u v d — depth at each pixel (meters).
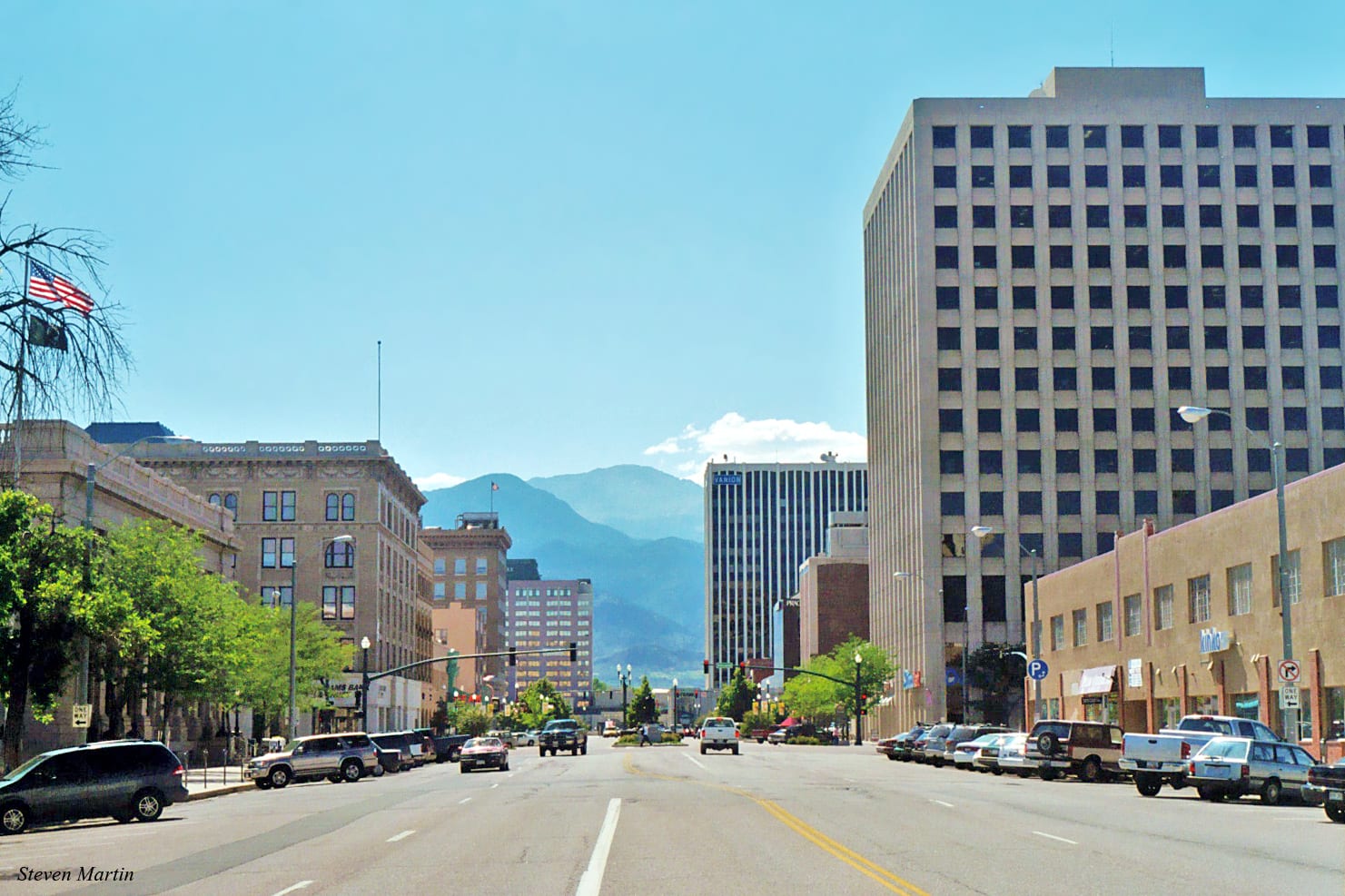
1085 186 116.62
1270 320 115.12
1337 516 47.56
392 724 120.31
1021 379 115.25
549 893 16.89
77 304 25.61
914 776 51.94
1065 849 22.17
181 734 77.44
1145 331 115.56
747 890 16.97
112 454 65.38
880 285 137.25
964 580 113.25
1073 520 113.62
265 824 31.19
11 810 31.91
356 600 111.75
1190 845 22.91
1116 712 70.38
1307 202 116.06
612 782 47.38
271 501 112.88
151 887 18.67
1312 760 35.56
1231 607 56.56
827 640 170.38
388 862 21.38
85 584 43.06
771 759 74.38
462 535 198.50
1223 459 114.00
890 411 131.00
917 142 117.62
